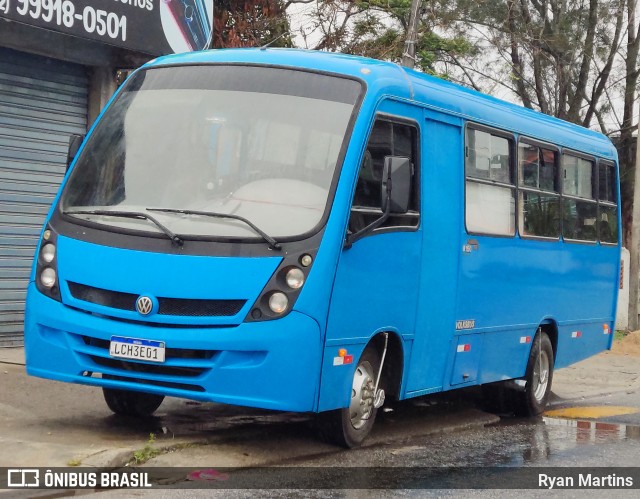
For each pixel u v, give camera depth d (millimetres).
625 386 14734
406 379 8711
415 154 8703
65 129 12984
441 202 9102
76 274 7477
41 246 7762
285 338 7152
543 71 31609
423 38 25953
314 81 8039
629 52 33375
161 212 7484
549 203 11695
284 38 21703
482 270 9953
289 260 7242
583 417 11586
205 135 7848
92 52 12930
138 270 7277
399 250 8375
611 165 13875
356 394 8180
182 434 8125
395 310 8359
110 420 8594
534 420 11234
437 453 8531
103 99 13281
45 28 11570
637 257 22703
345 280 7566
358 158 7746
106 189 7797
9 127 12258
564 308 12164
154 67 8555
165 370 7301
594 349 13344
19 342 12398
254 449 7855
